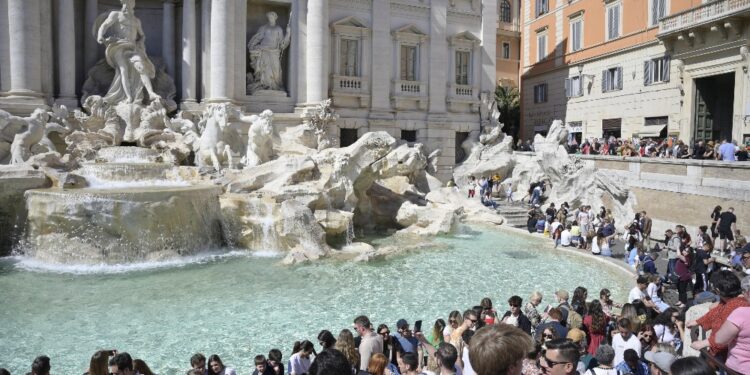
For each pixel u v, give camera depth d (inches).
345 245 862.5
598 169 1127.0
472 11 1579.7
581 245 887.1
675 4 1221.1
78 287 629.6
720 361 233.8
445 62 1535.4
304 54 1310.3
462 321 385.1
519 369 140.9
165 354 449.7
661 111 1268.5
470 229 1059.3
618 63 1429.6
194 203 794.2
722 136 1181.1
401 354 280.5
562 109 1699.1
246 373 416.8
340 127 1417.3
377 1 1435.8
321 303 586.6
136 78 1123.3
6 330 495.5
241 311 556.4
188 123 1112.8
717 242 813.2
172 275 685.9
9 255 775.7
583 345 339.9
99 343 470.0
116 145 1050.1
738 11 967.0
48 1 1079.6
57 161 876.0
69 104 1095.6
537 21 1833.2
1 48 1037.2
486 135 1549.0
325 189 904.3
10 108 1004.6
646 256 665.6
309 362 356.8
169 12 1244.5
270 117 1008.2
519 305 388.2
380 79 1454.2
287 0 1304.1
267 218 821.2
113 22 1106.7
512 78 2193.7
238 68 1245.7
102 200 721.6
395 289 644.1
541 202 1261.1
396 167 1169.4
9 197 770.2
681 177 930.1
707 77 1128.8
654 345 348.2
